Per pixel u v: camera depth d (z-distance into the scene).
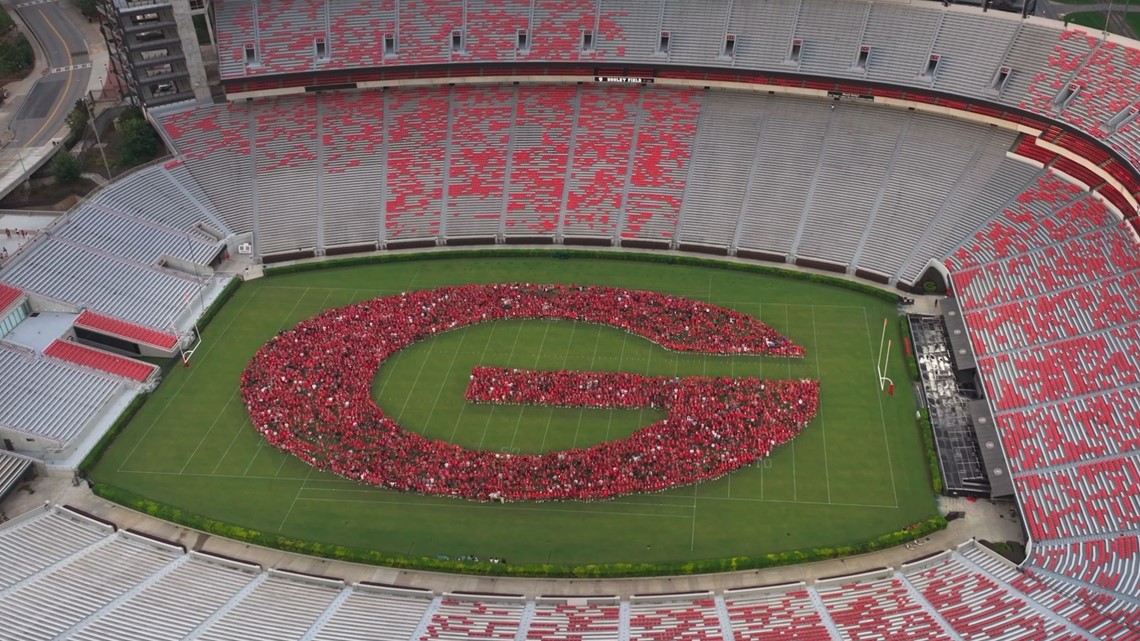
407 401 90.25
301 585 72.31
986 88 108.31
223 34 119.75
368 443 84.75
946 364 92.88
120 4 114.31
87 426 87.81
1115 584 64.75
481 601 70.62
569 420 87.44
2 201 114.88
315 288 107.75
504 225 114.56
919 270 103.94
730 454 82.56
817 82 114.94
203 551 75.94
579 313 101.25
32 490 82.38
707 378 91.19
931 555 73.25
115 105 133.50
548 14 122.06
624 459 82.00
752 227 111.44
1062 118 102.81
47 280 100.44
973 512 77.06
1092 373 82.38
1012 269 97.50
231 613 67.94
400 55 120.50
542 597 70.69
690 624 67.00
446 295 104.12
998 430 81.69
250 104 121.88
